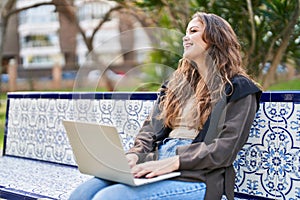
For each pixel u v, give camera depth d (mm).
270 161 1770
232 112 1516
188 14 3410
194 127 1576
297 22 3143
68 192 1882
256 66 3268
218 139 1485
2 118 4484
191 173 1477
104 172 1482
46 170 2363
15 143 2820
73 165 2459
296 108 1696
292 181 1709
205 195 1487
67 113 2508
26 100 2764
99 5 4816
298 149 1692
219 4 3211
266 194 1781
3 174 2248
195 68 1602
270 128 1770
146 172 1441
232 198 1572
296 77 3729
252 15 3145
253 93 1534
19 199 1898
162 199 1419
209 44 1584
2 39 5652
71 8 5145
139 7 3863
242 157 1847
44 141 2635
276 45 3311
